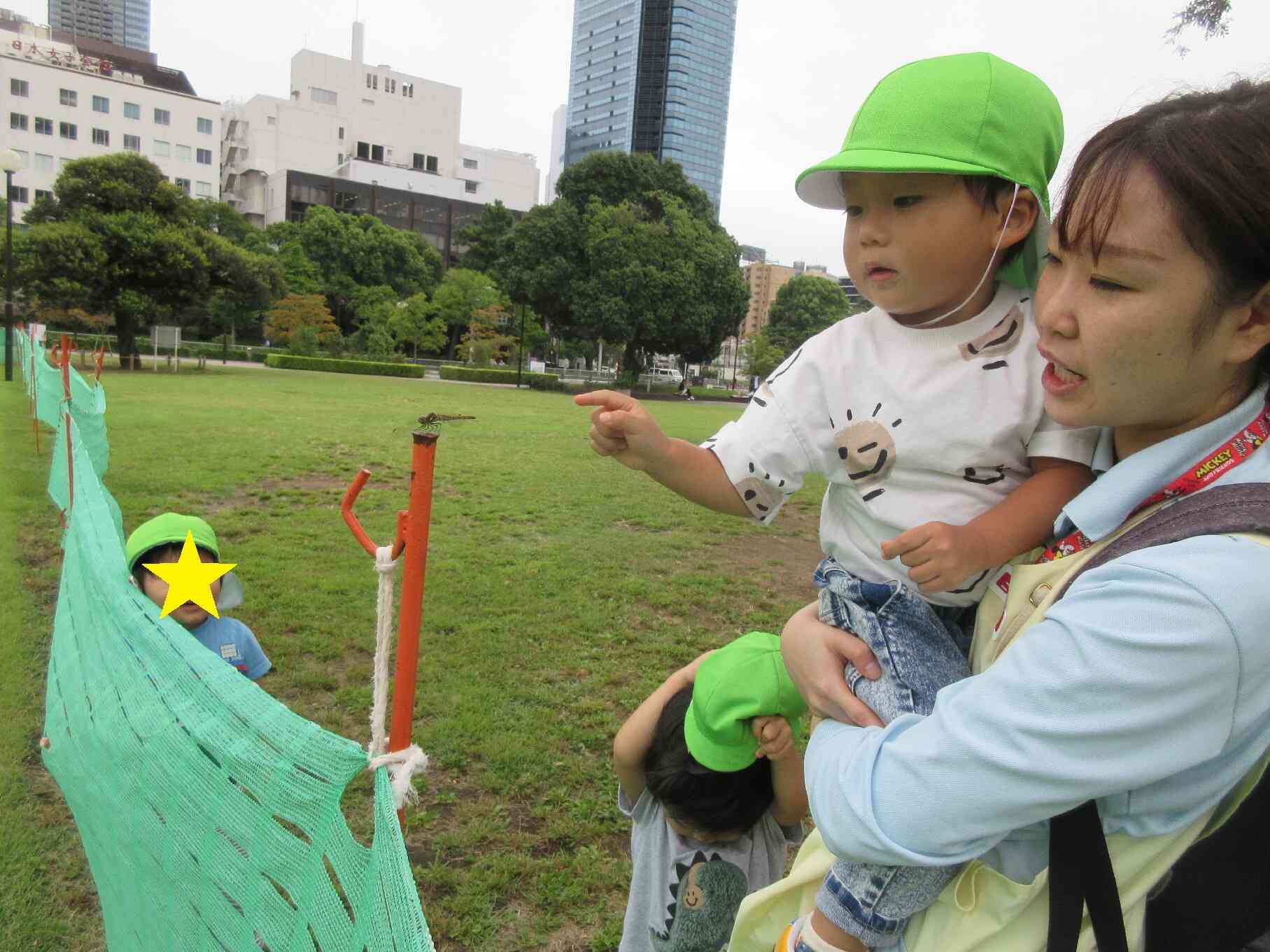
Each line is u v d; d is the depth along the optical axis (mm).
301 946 1279
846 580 1196
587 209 38469
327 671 4582
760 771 1660
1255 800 897
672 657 5082
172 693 1646
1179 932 930
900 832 877
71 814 3141
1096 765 787
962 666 1137
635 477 11570
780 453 1266
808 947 1082
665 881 1800
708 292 39031
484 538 7777
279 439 12781
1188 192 769
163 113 66125
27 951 2502
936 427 1173
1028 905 934
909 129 1122
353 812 3264
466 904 2795
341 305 53594
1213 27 6328
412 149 86438
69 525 3926
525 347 49188
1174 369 836
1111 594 807
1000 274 1238
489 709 4191
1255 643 753
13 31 80000
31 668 4223
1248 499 814
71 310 28766
